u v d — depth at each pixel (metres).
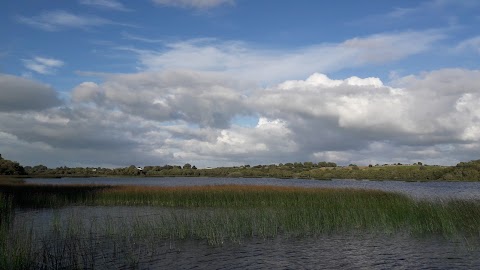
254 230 24.28
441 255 18.67
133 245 19.84
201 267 16.22
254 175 191.38
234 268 16.23
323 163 189.38
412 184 103.06
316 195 37.81
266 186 46.28
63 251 16.97
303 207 31.16
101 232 23.19
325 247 20.28
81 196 43.62
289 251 19.31
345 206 31.34
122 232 22.98
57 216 27.67
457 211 26.44
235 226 24.00
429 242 21.52
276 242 21.30
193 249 19.28
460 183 112.44
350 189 42.09
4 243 15.49
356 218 26.81
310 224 25.98
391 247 20.39
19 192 45.69
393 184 101.94
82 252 18.03
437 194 55.41
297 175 170.62
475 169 126.50
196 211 34.12
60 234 22.08
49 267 15.15
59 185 54.72
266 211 29.36
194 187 46.72
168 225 23.80
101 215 32.28
